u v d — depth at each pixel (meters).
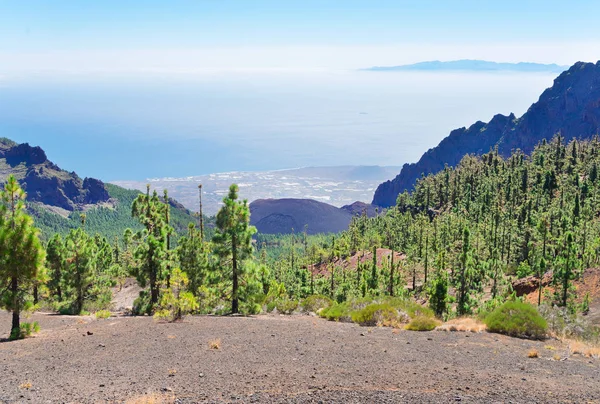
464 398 10.28
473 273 44.94
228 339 17.08
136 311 32.56
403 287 71.38
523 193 126.06
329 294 74.50
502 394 10.68
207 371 12.37
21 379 12.03
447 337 18.20
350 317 24.14
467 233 43.38
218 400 9.89
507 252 84.19
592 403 10.25
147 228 33.62
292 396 10.20
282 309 29.81
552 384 11.72
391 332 19.50
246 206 29.06
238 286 29.23
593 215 92.44
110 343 16.61
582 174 136.00
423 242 101.50
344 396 10.24
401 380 11.72
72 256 34.72
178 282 24.42
